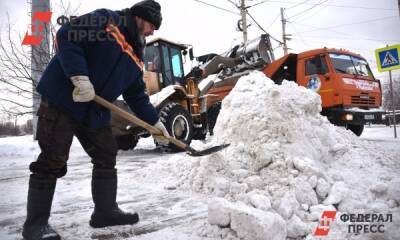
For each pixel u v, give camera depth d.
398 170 2.67
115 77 1.84
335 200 1.99
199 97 7.53
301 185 2.08
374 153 2.97
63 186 3.27
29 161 6.37
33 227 1.67
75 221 2.06
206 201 2.38
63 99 1.67
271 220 1.55
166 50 7.02
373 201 2.04
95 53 1.74
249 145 2.68
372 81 7.61
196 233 1.74
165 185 2.87
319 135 2.80
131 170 4.10
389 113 12.93
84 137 1.93
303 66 7.59
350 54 7.70
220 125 3.18
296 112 2.76
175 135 6.06
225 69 8.43
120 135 6.18
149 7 1.89
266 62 8.08
